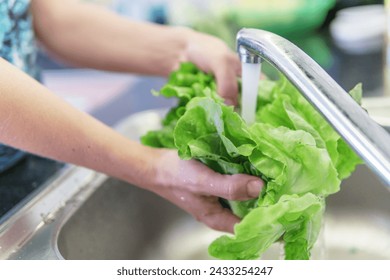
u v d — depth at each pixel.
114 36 0.91
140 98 1.20
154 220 0.81
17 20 0.80
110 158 0.60
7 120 0.56
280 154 0.50
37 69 0.90
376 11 1.39
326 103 0.42
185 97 0.65
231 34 1.40
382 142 0.39
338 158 0.58
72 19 0.92
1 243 0.60
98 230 0.71
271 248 0.66
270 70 1.08
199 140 0.53
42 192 0.71
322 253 0.62
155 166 0.60
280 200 0.47
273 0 1.38
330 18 1.48
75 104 1.20
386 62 1.16
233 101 0.71
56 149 0.59
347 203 0.81
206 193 0.55
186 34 0.84
